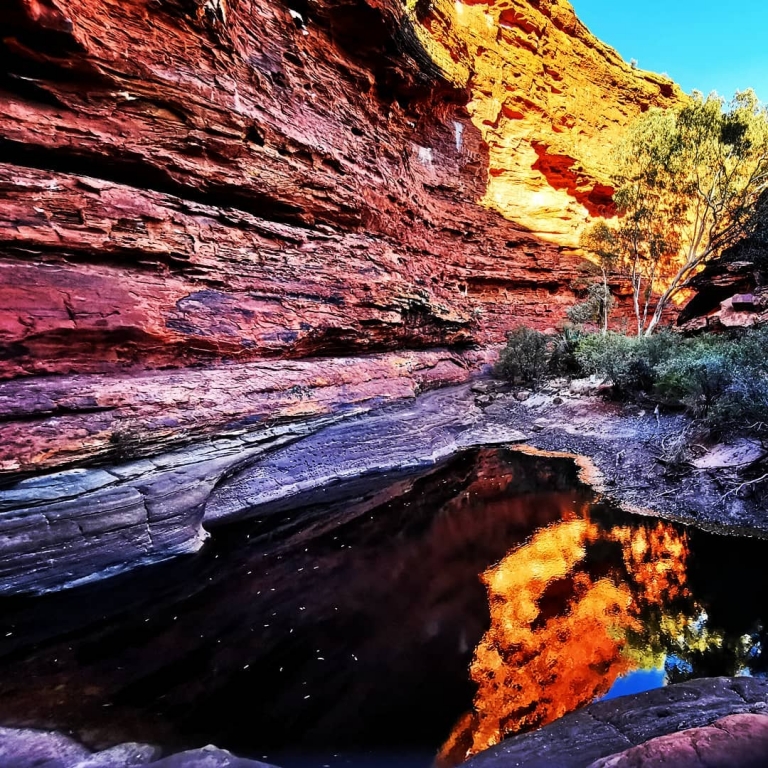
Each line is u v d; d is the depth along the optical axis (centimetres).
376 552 683
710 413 942
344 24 1467
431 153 2183
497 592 560
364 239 1422
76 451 614
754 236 1773
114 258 793
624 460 1045
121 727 349
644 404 1330
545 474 1049
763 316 1433
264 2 1202
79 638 468
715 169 1850
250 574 614
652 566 606
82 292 712
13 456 558
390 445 1145
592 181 2780
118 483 647
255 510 840
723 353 979
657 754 220
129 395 703
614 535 711
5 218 659
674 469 909
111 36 802
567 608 518
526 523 782
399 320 1437
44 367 662
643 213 2150
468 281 2302
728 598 519
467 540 719
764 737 225
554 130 2798
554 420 1449
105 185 787
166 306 827
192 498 718
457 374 1838
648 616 494
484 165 2473
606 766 227
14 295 639
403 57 1705
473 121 2416
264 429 902
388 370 1330
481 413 1587
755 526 693
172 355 830
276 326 1019
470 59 2353
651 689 374
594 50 3012
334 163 1325
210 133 956
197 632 482
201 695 388
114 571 598
